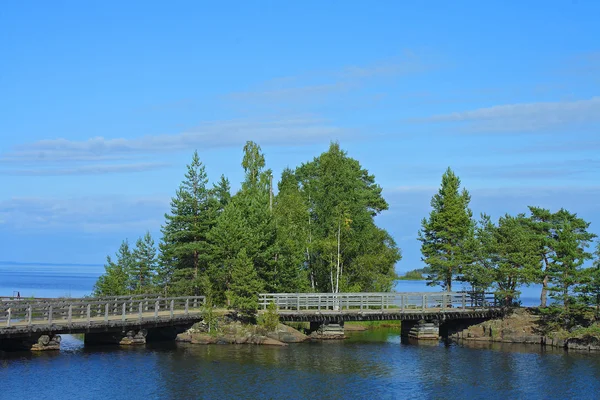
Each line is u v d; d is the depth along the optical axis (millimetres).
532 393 40594
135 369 44406
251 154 80688
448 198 71875
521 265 65062
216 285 62656
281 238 68250
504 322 63469
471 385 42469
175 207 67312
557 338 58781
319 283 79438
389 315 62094
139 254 72938
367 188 100062
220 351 52469
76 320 48469
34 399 36375
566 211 65125
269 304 59562
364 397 38906
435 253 71250
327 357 51188
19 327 44125
